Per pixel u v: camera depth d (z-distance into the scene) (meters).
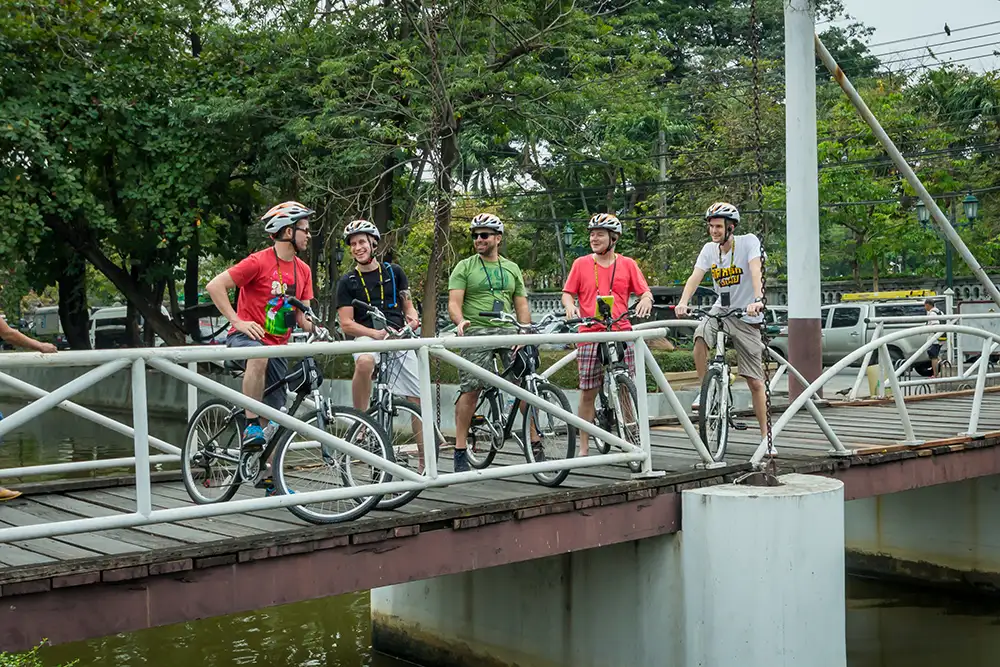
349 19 18.00
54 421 23.17
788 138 10.60
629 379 6.97
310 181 17.92
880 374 11.79
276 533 5.03
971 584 10.13
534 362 6.78
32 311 43.25
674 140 30.70
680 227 28.48
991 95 29.19
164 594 4.67
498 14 17.80
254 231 22.55
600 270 7.18
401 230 18.67
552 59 21.47
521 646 7.54
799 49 10.41
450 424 14.99
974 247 28.36
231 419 5.92
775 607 6.09
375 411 6.34
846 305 22.33
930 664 8.35
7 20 17.83
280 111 19.08
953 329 8.34
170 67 20.20
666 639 6.57
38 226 18.58
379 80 17.66
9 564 4.68
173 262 21.48
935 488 10.38
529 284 36.03
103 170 20.97
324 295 20.95
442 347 5.52
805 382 10.20
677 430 9.46
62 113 18.39
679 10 34.41
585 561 7.12
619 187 25.91
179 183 19.25
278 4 18.59
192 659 8.24
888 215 28.03
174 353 4.76
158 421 21.36
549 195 32.66
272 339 5.87
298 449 6.88
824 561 6.27
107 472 14.48
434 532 5.54
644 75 19.09
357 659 8.48
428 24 17.11
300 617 9.56
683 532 6.43
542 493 6.12
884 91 30.30
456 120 17.97
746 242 7.45
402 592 8.49
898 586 10.67
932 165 27.69
